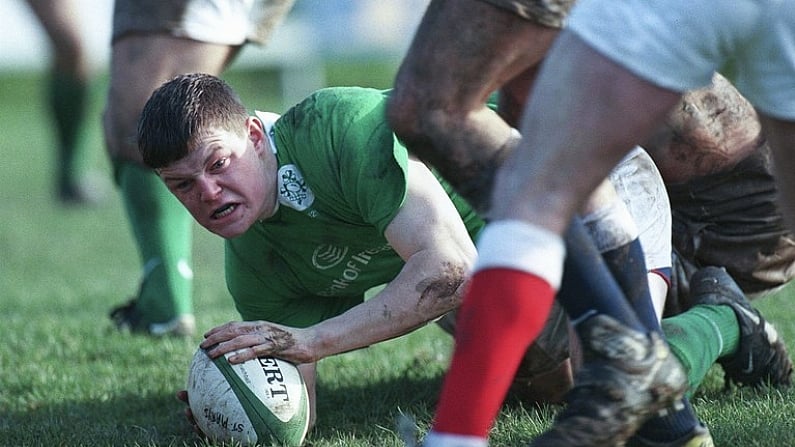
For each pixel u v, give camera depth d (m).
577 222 8.18
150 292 17.33
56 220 35.41
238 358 10.59
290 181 10.89
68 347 16.67
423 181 10.62
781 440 10.02
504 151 8.12
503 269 7.38
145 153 10.48
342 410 12.55
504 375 7.54
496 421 11.41
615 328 8.09
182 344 16.56
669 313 12.78
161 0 15.08
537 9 7.78
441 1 8.04
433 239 10.45
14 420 12.76
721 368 13.30
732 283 12.17
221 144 10.38
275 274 11.88
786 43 7.28
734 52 7.42
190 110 10.33
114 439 11.62
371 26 53.62
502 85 8.18
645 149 11.74
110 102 15.73
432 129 8.07
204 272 25.77
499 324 7.41
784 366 12.34
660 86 7.25
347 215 10.98
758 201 12.26
